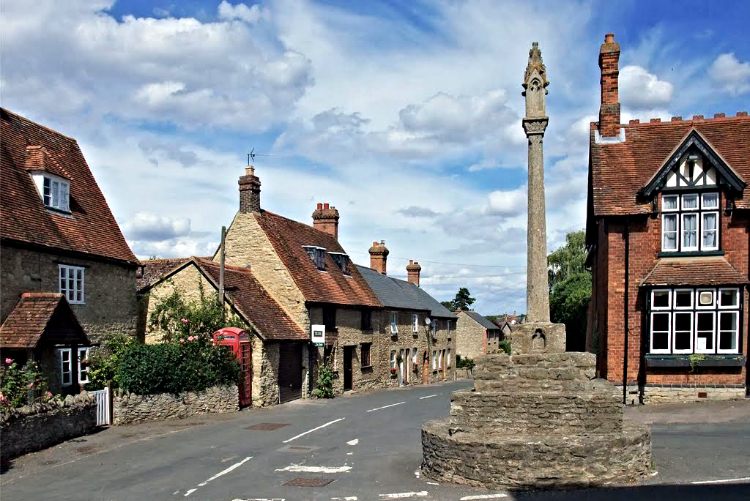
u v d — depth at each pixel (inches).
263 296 1105.4
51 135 941.8
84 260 831.1
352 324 1314.0
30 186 796.6
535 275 504.1
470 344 2760.8
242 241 1171.9
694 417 705.0
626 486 414.9
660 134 908.6
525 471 424.8
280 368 1043.3
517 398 461.7
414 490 435.5
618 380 836.6
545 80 514.0
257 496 436.1
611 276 848.3
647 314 820.0
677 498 379.9
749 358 804.6
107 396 736.3
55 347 755.4
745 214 810.8
